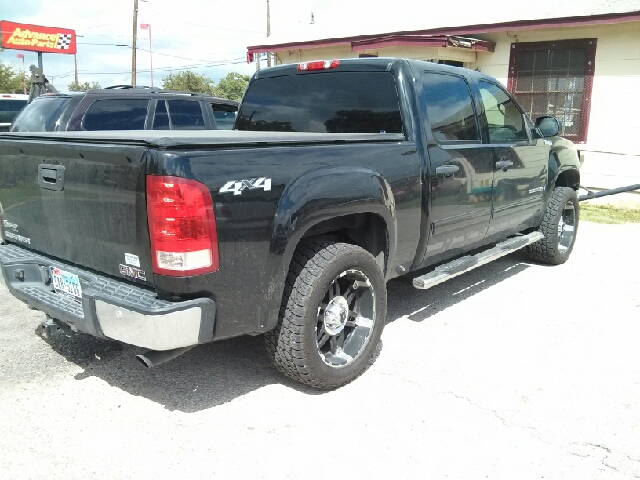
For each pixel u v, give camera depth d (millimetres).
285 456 2916
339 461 2877
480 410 3350
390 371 3822
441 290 5551
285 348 3355
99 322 3004
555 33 11727
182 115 8117
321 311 3529
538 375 3785
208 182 2834
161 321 2775
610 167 11438
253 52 16875
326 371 3455
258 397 3492
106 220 3045
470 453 2951
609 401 3469
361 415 3293
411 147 4047
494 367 3895
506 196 5195
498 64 12688
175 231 2771
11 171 3629
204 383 3662
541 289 5586
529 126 5660
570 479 2762
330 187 3350
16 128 7574
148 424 3193
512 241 5582
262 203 3059
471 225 4793
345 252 3451
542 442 3051
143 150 2785
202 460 2883
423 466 2846
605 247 7359
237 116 5262
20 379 3688
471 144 4691
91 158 3018
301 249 3424
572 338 4391
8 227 3865
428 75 4398
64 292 3441
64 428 3146
